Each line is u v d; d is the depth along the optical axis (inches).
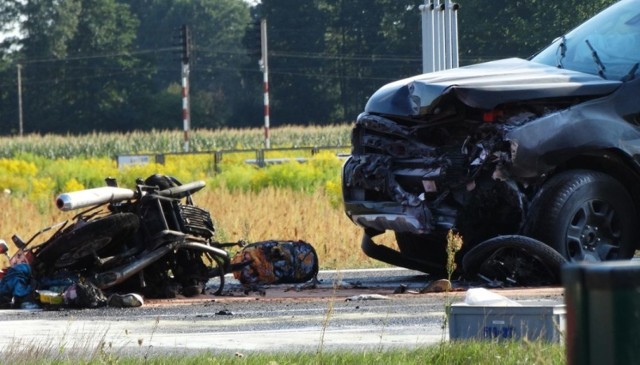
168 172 3112.7
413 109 936.9
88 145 5964.6
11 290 864.9
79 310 827.4
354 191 991.6
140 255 893.8
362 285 1007.0
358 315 754.2
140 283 899.4
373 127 963.3
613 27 1005.2
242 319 751.7
